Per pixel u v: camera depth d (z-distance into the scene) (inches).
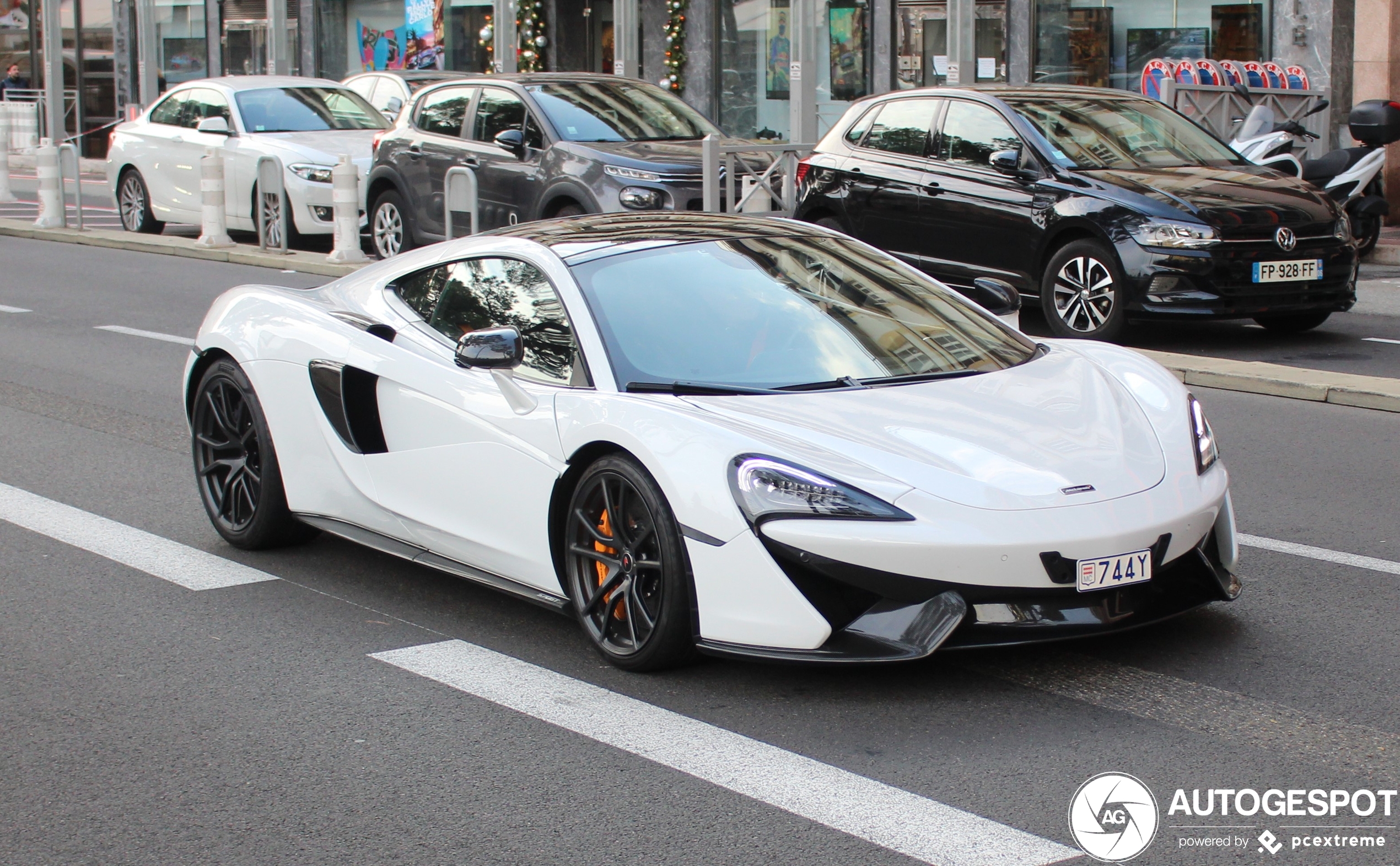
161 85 1330.0
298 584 217.0
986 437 174.4
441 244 227.6
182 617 201.8
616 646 179.0
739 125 953.5
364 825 139.4
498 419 191.3
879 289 211.8
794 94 698.2
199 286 561.9
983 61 823.7
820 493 161.5
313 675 179.5
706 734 159.2
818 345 193.8
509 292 204.4
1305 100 648.4
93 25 1355.8
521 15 999.0
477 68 1104.2
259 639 192.9
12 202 953.5
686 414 173.6
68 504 262.2
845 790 144.9
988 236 427.2
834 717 163.3
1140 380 199.0
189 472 286.4
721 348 190.1
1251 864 129.3
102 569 224.4
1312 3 699.4
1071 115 436.1
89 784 149.5
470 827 138.6
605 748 156.2
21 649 189.6
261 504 227.9
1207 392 359.9
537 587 190.1
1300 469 281.4
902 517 159.5
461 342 185.9
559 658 184.5
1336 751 153.2
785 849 133.0
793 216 500.4
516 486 189.0
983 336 208.4
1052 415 183.0
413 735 160.7
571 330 191.8
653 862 131.0
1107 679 173.6
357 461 213.0
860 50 882.8
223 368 233.1
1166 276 388.8
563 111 539.2
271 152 637.9
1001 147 432.8
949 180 438.9
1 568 224.5
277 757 155.4
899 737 157.6
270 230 643.5
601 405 179.6
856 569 159.3
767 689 171.9
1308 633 189.6
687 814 140.3
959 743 155.8
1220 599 178.1
